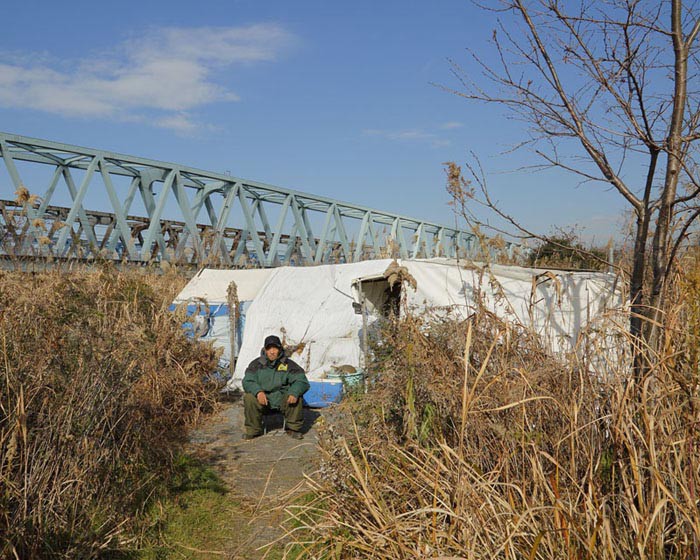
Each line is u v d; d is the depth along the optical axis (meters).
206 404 7.92
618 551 2.57
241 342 9.80
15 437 3.63
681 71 3.99
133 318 6.54
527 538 2.79
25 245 8.58
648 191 4.29
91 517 4.00
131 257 17.16
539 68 4.30
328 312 8.91
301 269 9.79
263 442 6.53
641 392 3.09
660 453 2.80
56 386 4.33
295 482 5.23
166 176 25.14
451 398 3.95
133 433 5.08
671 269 4.08
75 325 4.67
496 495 3.02
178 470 5.42
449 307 5.62
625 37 4.03
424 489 3.41
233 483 5.25
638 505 2.85
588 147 4.30
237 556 3.95
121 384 4.83
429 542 2.99
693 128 4.13
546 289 6.85
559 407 3.34
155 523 4.34
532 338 4.33
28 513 3.71
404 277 6.11
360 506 3.56
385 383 4.64
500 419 3.66
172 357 7.64
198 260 18.12
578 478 3.16
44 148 20.88
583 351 3.79
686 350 3.02
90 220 22.06
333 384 7.80
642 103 4.15
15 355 4.28
